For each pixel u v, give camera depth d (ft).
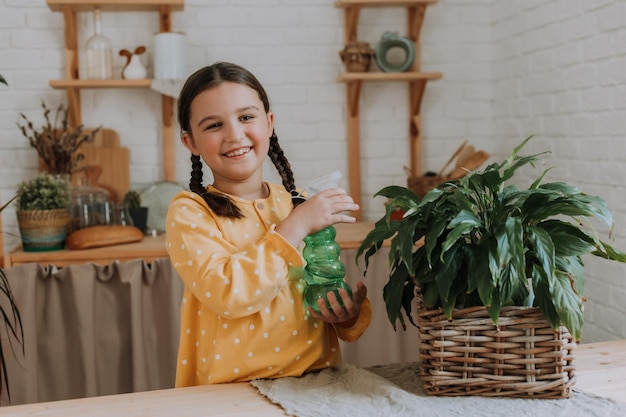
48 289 8.96
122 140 11.03
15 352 8.86
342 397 4.07
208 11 11.06
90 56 10.37
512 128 10.89
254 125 4.55
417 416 3.75
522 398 3.98
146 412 4.00
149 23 10.98
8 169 10.80
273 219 4.72
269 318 4.44
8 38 10.71
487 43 11.55
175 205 4.57
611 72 8.16
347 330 4.75
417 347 9.73
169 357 9.13
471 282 3.83
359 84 10.89
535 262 3.98
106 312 9.07
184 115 4.66
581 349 5.14
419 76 10.68
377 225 4.31
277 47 11.23
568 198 3.94
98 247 9.39
